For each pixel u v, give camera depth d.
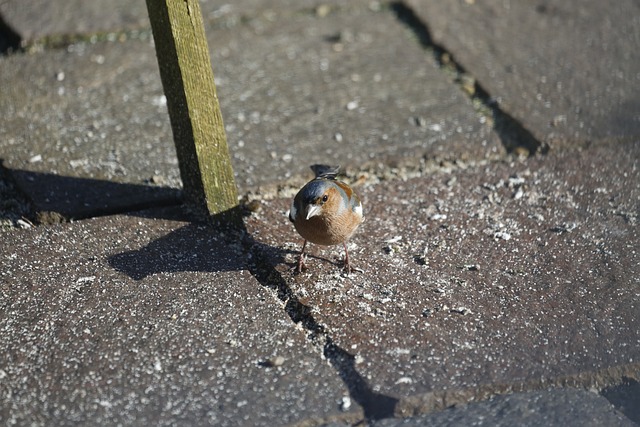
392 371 7.02
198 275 8.23
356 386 6.90
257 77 11.95
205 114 8.41
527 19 13.55
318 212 7.71
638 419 6.79
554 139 10.51
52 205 9.16
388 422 6.59
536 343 7.37
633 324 7.61
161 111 11.08
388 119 11.05
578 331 7.52
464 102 11.45
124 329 7.45
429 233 8.96
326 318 7.66
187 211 9.25
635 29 13.28
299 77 11.99
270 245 8.73
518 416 6.64
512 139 10.72
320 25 13.37
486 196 9.63
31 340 7.29
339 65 12.32
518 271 8.36
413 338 7.41
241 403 6.67
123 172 9.80
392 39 13.05
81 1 13.46
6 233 8.79
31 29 12.59
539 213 9.30
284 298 8.03
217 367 7.03
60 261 8.37
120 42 12.64
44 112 10.94
